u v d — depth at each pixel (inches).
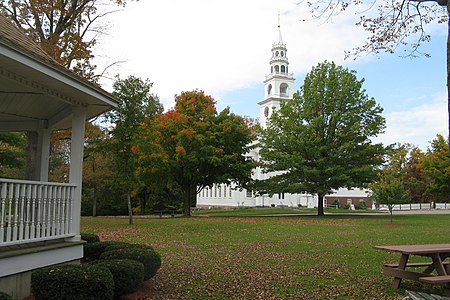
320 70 1359.5
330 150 1286.9
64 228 287.3
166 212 1678.2
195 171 1318.9
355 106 1323.8
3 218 228.2
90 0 776.9
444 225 936.9
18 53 221.5
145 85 897.5
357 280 337.4
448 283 283.7
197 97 1336.1
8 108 348.5
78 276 216.7
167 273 358.3
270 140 1381.6
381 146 1280.8
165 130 1232.8
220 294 288.4
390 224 967.0
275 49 2501.2
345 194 2394.2
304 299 278.2
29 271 245.9
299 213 1587.1
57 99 295.7
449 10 275.3
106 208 1710.1
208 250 508.1
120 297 260.7
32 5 709.9
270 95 2482.8
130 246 319.3
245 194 2284.7
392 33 389.4
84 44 761.0
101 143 847.1
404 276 297.0
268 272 367.6
